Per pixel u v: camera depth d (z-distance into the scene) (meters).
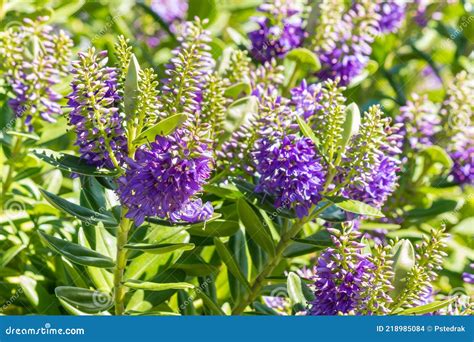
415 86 6.90
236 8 6.62
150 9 6.31
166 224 3.30
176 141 3.09
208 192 4.26
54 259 4.47
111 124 3.21
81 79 3.16
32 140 4.64
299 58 4.88
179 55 3.43
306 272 4.56
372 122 3.49
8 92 4.49
